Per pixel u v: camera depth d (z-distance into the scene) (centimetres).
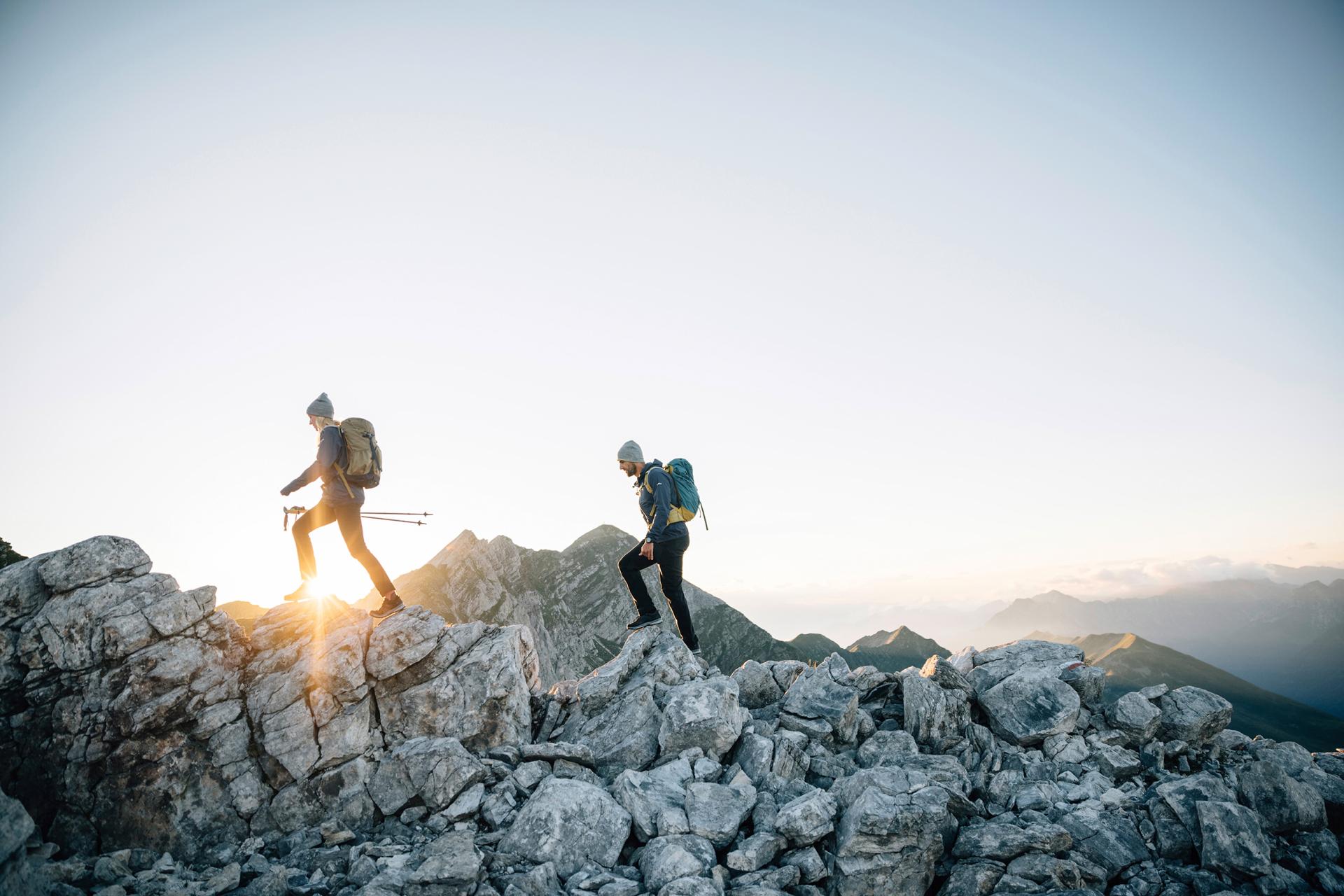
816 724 1090
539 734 1127
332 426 1103
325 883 770
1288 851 878
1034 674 1150
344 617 1106
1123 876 840
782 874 793
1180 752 1065
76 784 875
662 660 1196
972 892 798
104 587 959
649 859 813
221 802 907
